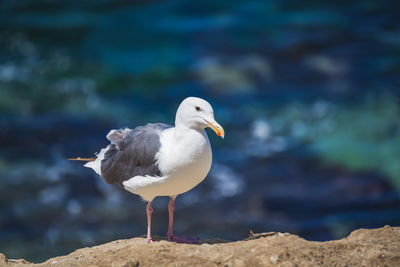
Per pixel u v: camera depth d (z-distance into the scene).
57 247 13.54
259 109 20.36
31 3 27.58
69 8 27.42
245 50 23.92
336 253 6.69
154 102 20.94
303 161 17.33
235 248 6.79
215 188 15.96
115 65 23.03
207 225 14.48
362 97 20.97
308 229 14.50
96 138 18.38
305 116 19.86
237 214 14.96
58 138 18.16
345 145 18.12
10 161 16.81
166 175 7.56
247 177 16.48
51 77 22.00
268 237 7.12
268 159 17.47
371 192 16.06
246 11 26.97
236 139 18.59
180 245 6.98
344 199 15.73
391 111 20.02
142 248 6.94
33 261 12.98
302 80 22.36
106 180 8.30
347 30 25.19
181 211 14.95
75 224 14.35
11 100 20.19
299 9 27.08
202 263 6.61
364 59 23.36
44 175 16.19
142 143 7.83
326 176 16.67
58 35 24.92
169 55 23.78
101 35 25.12
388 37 24.80
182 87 21.91
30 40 24.47
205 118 7.35
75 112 19.91
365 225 14.62
